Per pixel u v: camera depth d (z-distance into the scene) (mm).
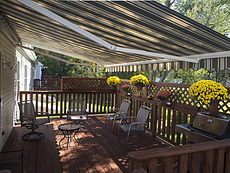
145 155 1512
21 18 3650
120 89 7801
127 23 2514
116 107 8180
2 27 4074
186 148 1712
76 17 2582
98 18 2480
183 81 11859
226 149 1937
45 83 17328
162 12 2166
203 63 3418
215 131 2643
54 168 3250
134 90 6727
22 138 4648
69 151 4020
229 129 2543
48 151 3982
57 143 4473
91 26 2818
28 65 10969
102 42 2568
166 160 1590
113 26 2676
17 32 5348
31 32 4777
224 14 13016
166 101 4785
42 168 3232
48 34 4387
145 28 2592
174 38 2795
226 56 3004
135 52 2998
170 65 4176
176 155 1679
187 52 3309
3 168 2324
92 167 3346
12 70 5219
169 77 12609
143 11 2166
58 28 3508
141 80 5785
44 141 4578
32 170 3150
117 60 5977
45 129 5605
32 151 3955
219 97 2975
